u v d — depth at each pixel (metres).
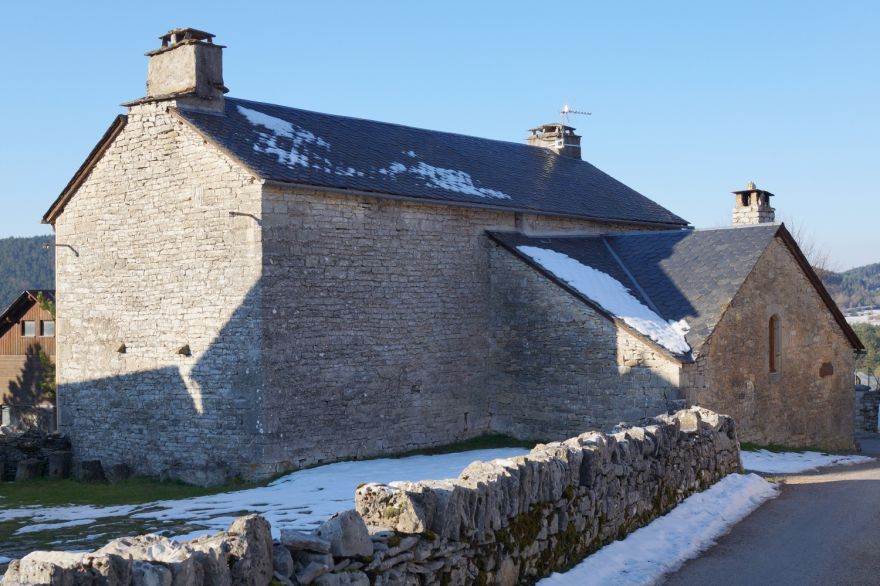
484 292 21.97
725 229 23.11
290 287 17.66
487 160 25.58
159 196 19.09
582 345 20.33
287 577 5.84
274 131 19.84
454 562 7.25
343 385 18.59
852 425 25.55
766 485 14.78
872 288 109.50
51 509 15.40
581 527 9.64
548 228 23.75
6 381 31.97
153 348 19.25
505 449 20.17
